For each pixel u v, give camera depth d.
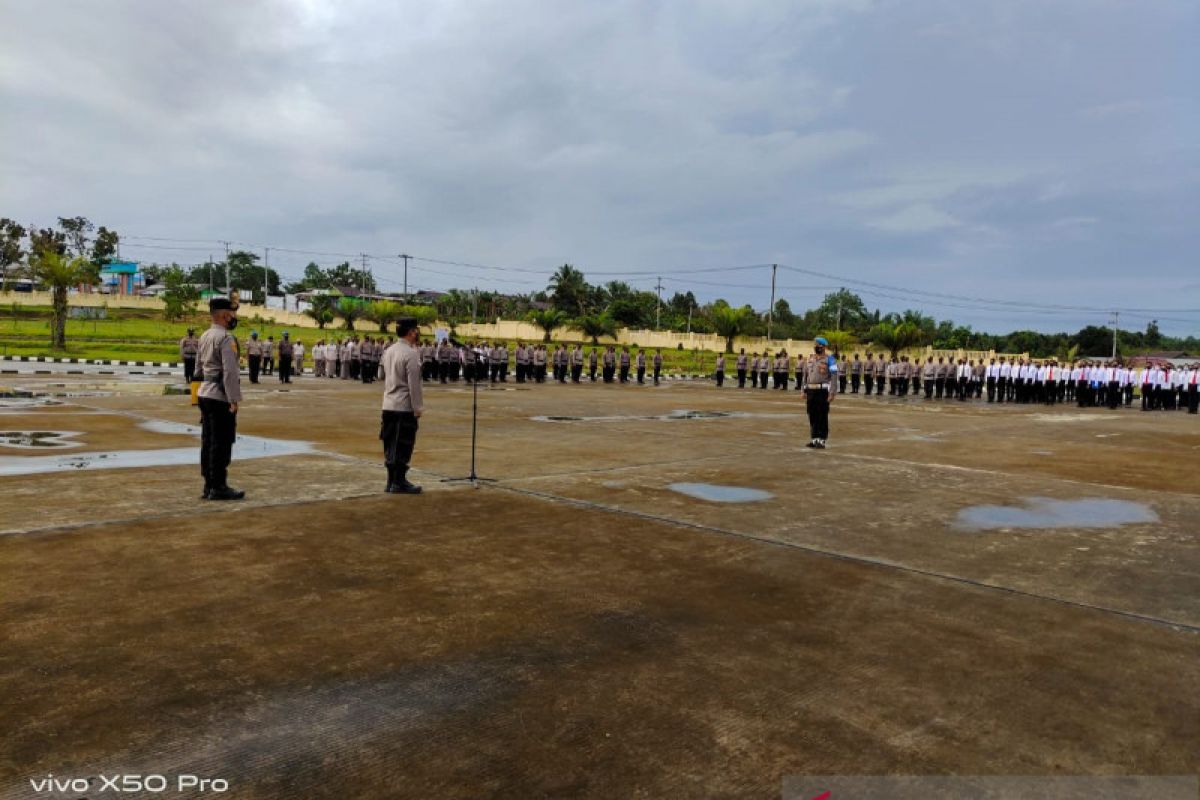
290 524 5.82
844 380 32.12
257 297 114.19
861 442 12.55
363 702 3.09
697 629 4.00
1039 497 7.93
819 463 9.91
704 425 14.57
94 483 7.04
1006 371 28.47
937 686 3.39
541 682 3.33
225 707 3.01
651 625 4.03
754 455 10.48
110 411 13.20
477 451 10.02
